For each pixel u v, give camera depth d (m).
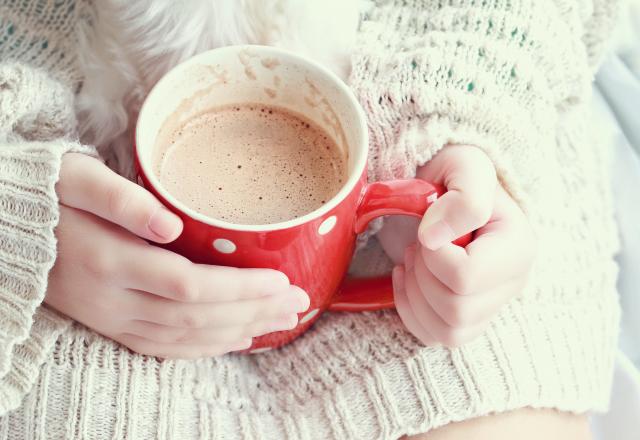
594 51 0.57
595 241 0.55
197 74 0.45
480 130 0.49
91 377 0.45
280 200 0.45
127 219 0.41
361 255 0.53
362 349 0.48
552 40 0.51
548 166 0.54
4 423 0.46
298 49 0.49
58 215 0.43
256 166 0.46
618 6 0.55
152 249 0.44
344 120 0.45
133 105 0.50
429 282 0.45
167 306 0.44
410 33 0.52
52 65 0.51
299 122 0.47
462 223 0.43
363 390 0.47
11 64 0.49
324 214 0.41
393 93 0.49
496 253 0.45
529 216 0.50
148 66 0.49
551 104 0.52
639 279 0.62
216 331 0.45
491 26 0.50
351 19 0.50
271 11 0.47
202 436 0.46
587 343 0.51
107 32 0.49
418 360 0.47
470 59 0.49
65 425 0.45
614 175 0.65
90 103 0.50
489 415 0.46
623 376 0.59
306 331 0.50
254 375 0.50
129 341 0.46
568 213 0.55
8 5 0.52
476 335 0.46
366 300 0.48
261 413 0.48
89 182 0.43
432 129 0.48
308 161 0.46
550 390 0.48
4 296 0.44
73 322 0.46
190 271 0.43
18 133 0.50
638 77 0.69
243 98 0.47
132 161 0.51
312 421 0.47
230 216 0.44
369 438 0.46
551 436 0.47
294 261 0.43
